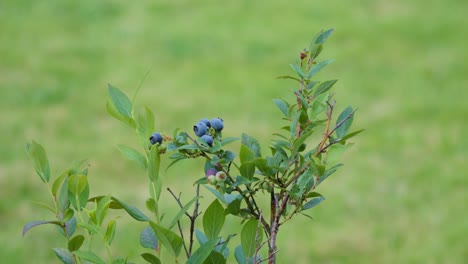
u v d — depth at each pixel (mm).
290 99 9289
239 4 12945
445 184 6953
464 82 9648
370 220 6320
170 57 10750
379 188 6859
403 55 10703
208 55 10797
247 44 11227
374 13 12469
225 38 11461
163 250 5398
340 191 6762
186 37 11492
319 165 1609
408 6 12688
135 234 5832
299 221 6223
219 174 1639
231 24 12055
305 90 1774
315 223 6223
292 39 11430
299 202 1687
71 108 8930
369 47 11039
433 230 6184
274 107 8953
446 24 11891
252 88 9570
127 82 9859
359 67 10273
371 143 7812
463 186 6926
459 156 7531
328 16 12383
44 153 1735
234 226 5855
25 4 12914
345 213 6410
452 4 12688
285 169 1678
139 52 10930
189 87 9648
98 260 1586
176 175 6961
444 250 5895
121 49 11047
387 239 6039
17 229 6129
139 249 5594
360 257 5812
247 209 1696
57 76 9984
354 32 11648
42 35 11617
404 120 8469
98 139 8031
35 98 9211
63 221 1703
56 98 9242
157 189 1671
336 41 11312
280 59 10664
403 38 11375
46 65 10367
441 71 10039
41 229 6109
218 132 1714
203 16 12398
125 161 7414
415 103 8953
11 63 10438
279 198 1711
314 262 5738
